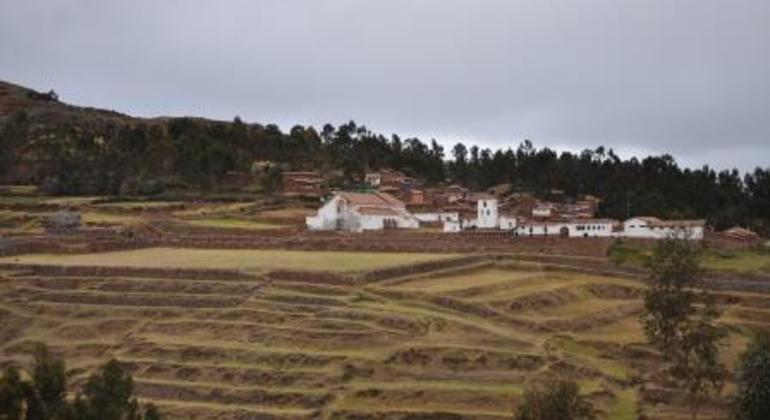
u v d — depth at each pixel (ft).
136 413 221.66
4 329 412.77
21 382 208.95
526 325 391.24
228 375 350.23
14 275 464.24
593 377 343.87
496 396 318.86
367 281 436.76
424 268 474.08
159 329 399.24
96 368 367.66
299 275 442.91
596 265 507.30
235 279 444.96
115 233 603.26
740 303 460.14
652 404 326.44
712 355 308.19
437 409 313.53
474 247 533.55
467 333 376.27
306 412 319.27
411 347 356.59
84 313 419.95
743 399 296.10
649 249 585.22
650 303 311.47
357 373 343.26
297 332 378.53
